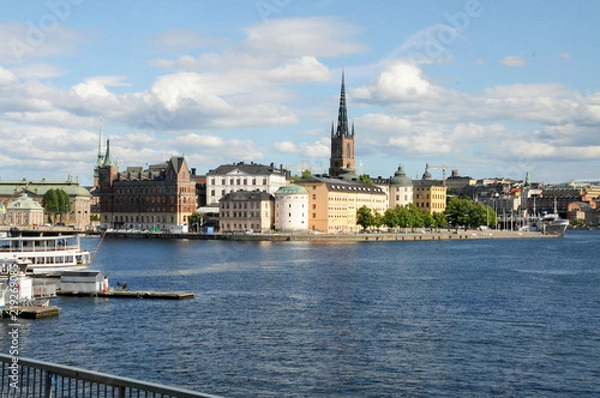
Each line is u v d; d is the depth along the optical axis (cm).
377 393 5600
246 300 10169
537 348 7069
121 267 16000
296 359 6575
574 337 7606
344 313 9012
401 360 6556
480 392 5650
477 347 7081
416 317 8738
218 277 13588
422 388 5731
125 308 9362
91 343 7219
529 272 15175
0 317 8581
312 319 8569
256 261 17788
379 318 8656
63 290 10619
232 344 7162
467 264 17300
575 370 6281
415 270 15312
